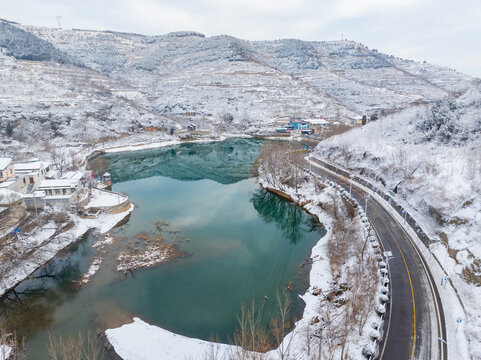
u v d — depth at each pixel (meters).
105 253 69.25
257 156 168.62
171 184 121.88
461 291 48.78
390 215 78.62
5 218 69.31
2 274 57.31
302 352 40.31
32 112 186.12
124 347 43.12
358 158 118.50
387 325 43.09
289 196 104.19
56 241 69.81
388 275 54.12
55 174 99.44
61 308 51.94
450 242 59.72
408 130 118.12
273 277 60.47
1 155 134.25
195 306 52.16
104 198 94.81
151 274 61.66
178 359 40.81
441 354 38.16
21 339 45.06
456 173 77.25
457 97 118.88
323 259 65.06
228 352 41.19
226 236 78.00
